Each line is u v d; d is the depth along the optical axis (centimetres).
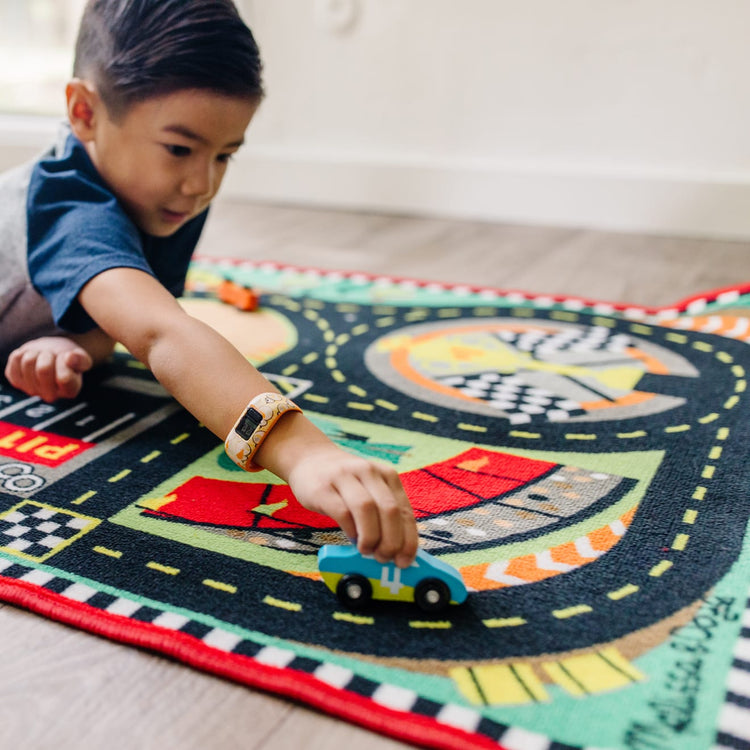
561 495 69
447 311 119
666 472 73
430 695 47
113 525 64
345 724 46
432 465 74
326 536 63
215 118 76
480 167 181
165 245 94
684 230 170
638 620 54
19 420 82
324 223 178
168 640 51
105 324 69
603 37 166
